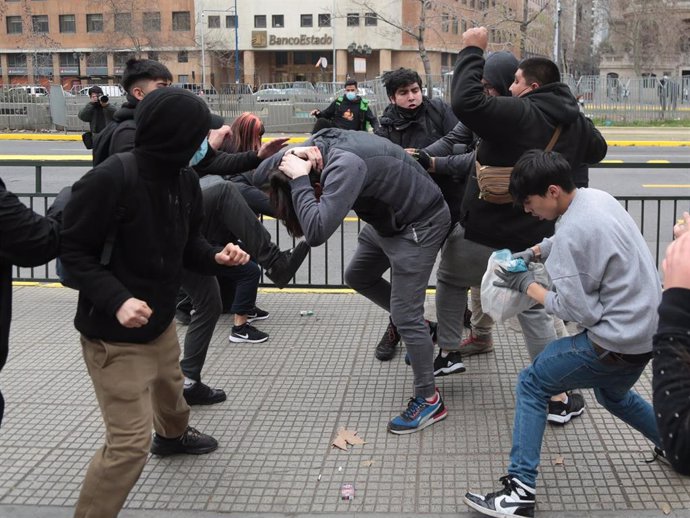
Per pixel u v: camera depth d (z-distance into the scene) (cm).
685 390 160
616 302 292
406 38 6525
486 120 363
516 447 319
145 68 414
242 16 6881
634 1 4791
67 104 2656
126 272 292
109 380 295
